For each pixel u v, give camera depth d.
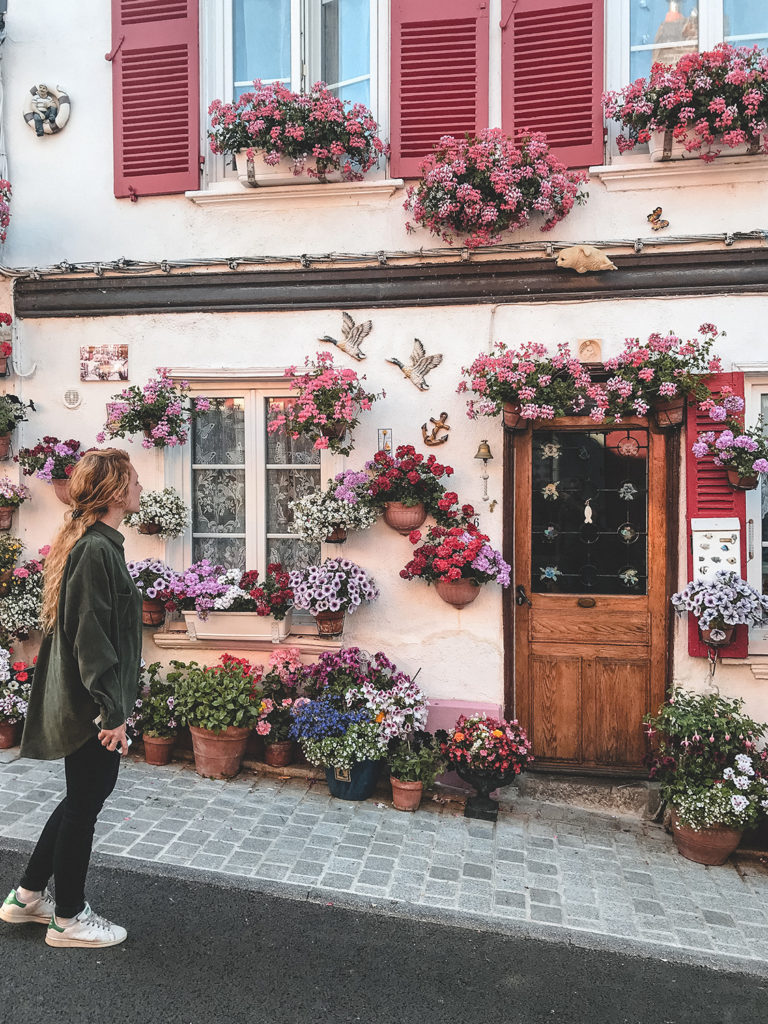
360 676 4.46
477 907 3.23
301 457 4.92
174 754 4.63
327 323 4.69
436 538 4.45
